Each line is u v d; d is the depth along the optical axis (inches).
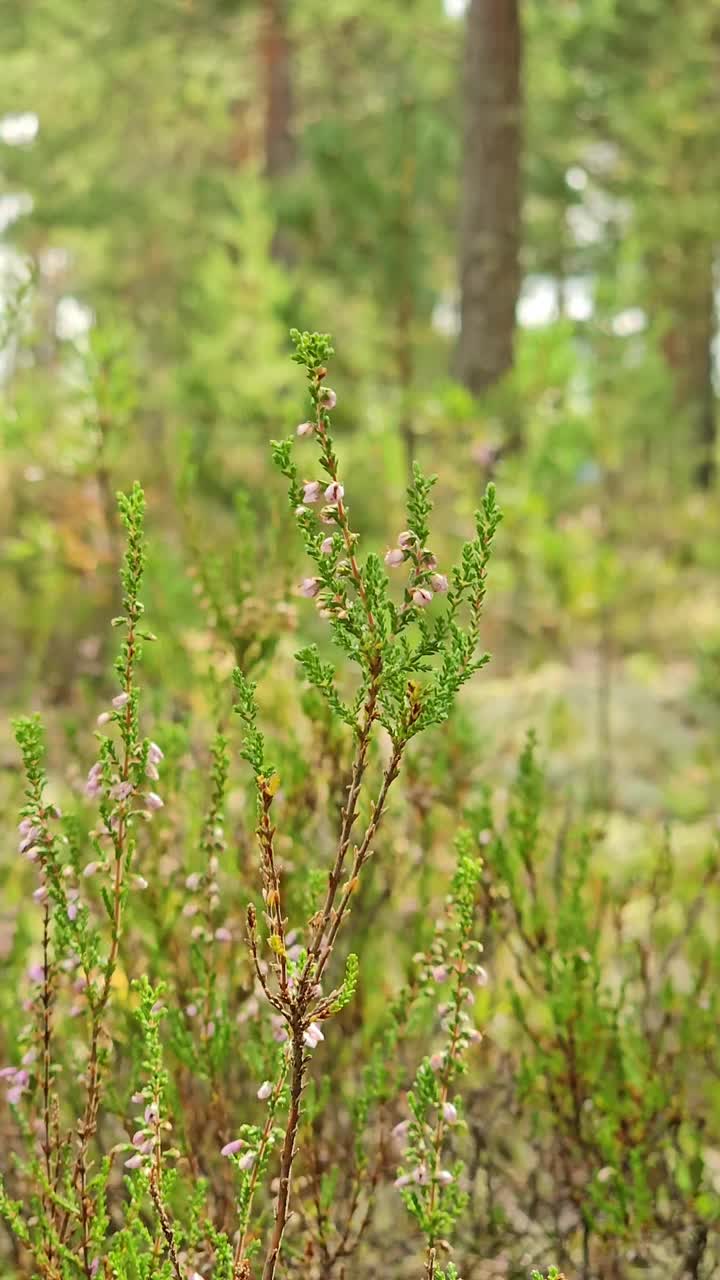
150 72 591.8
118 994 86.5
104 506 153.8
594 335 226.7
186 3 518.9
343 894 56.3
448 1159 87.0
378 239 286.8
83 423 149.9
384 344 290.5
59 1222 70.8
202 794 100.2
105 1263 62.9
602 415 221.9
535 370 213.5
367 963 95.0
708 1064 94.9
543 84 593.3
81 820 97.6
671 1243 90.7
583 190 625.3
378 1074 77.2
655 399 229.9
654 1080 85.8
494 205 326.3
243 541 113.6
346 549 55.8
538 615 248.7
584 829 108.3
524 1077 89.2
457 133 424.5
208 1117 82.9
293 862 91.8
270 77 555.8
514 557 220.8
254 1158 57.5
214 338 240.8
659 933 112.0
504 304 325.1
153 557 125.9
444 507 202.5
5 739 156.8
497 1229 88.0
